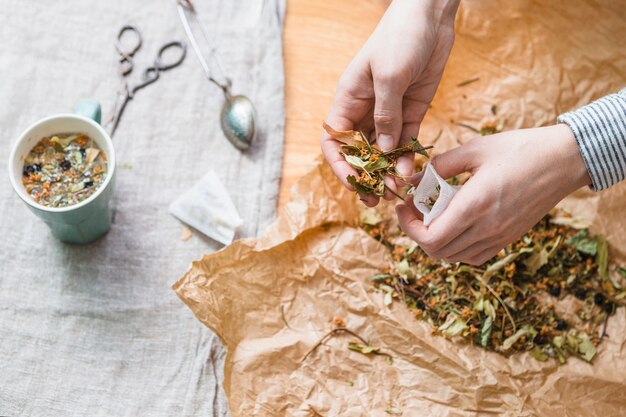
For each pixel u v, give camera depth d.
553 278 0.84
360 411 0.78
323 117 0.90
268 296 0.80
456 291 0.83
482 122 0.88
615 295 0.84
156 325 0.84
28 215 0.86
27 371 0.82
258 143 0.89
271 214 0.87
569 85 0.89
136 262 0.86
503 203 0.71
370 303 0.81
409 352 0.80
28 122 0.89
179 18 0.93
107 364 0.83
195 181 0.88
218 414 0.82
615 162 0.71
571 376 0.80
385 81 0.71
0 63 0.90
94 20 0.92
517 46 0.89
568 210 0.86
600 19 0.89
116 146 0.88
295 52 0.91
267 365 0.79
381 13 0.93
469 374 0.79
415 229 0.73
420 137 0.87
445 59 0.76
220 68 0.91
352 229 0.83
